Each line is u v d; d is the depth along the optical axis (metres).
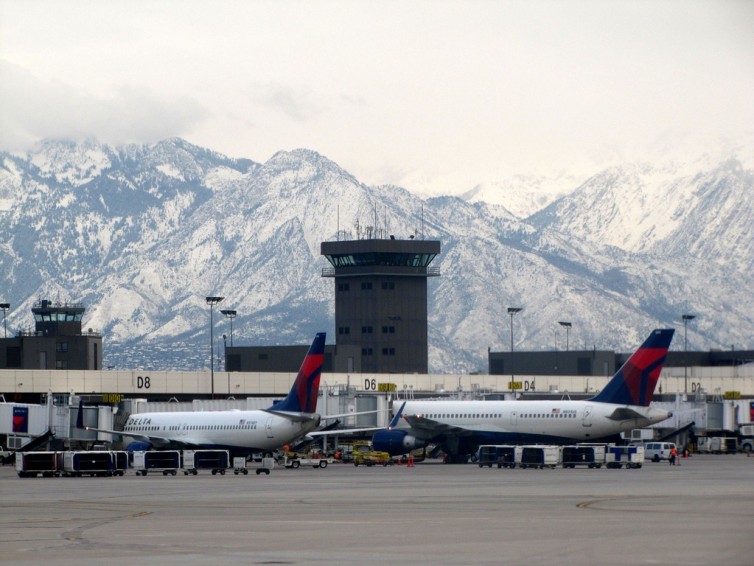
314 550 140.50
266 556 136.38
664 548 138.88
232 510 193.12
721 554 134.12
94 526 169.12
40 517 184.25
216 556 136.75
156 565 130.38
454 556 134.25
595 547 140.12
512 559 131.50
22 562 133.25
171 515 185.38
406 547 141.88
